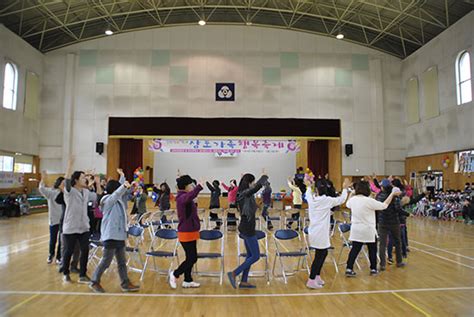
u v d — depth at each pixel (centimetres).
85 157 1675
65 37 1705
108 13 1546
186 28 1730
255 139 1723
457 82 1380
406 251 665
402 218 659
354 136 1720
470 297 439
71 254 491
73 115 1688
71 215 483
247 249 475
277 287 480
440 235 952
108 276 525
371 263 541
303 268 584
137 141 1933
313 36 1755
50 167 1673
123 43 1720
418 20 1484
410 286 484
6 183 1462
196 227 469
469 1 1254
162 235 536
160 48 1719
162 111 1692
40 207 1583
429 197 1470
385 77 1766
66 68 1706
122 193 444
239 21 1734
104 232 446
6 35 1439
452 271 565
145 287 473
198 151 1725
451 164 1407
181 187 474
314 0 1500
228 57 1723
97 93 1698
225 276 533
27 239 855
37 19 1512
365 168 1708
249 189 463
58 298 425
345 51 1756
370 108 1734
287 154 2047
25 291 450
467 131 1327
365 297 438
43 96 1697
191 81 1706
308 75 1734
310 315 379
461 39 1357
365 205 522
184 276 483
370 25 1647
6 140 1448
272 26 1739
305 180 505
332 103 1728
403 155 1736
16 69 1510
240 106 1705
